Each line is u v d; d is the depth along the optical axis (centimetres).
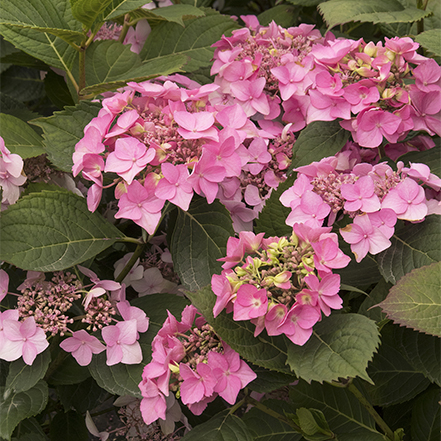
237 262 136
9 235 137
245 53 152
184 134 138
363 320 133
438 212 138
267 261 135
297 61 149
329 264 133
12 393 142
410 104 141
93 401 153
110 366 142
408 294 133
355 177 140
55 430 154
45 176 149
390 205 137
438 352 140
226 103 150
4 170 142
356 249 137
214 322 134
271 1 191
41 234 139
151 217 138
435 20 155
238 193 145
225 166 139
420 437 144
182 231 143
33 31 152
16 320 140
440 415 144
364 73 140
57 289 143
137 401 151
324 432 141
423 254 138
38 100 191
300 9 168
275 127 149
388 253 139
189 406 137
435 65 140
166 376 135
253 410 144
